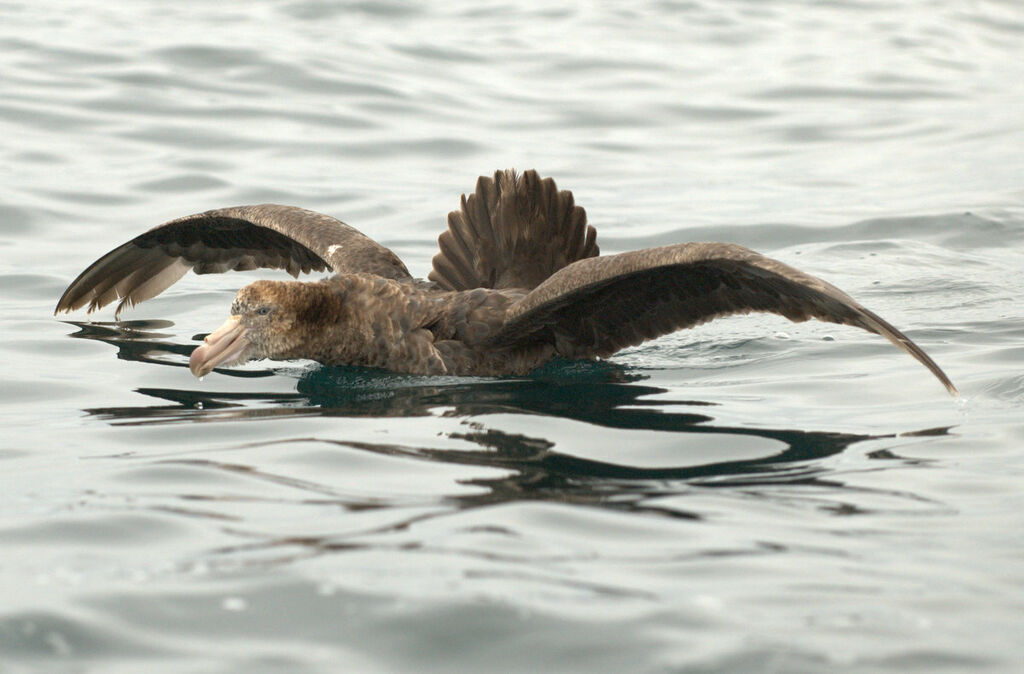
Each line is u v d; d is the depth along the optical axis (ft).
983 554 27.22
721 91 84.84
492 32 94.48
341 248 47.24
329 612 24.40
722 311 40.96
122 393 40.40
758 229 62.85
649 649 23.12
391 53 87.61
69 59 81.10
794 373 43.04
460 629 23.80
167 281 52.03
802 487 31.58
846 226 63.21
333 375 42.96
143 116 74.08
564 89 83.87
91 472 32.40
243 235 50.98
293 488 31.17
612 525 28.78
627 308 42.50
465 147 73.10
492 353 43.19
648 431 36.27
